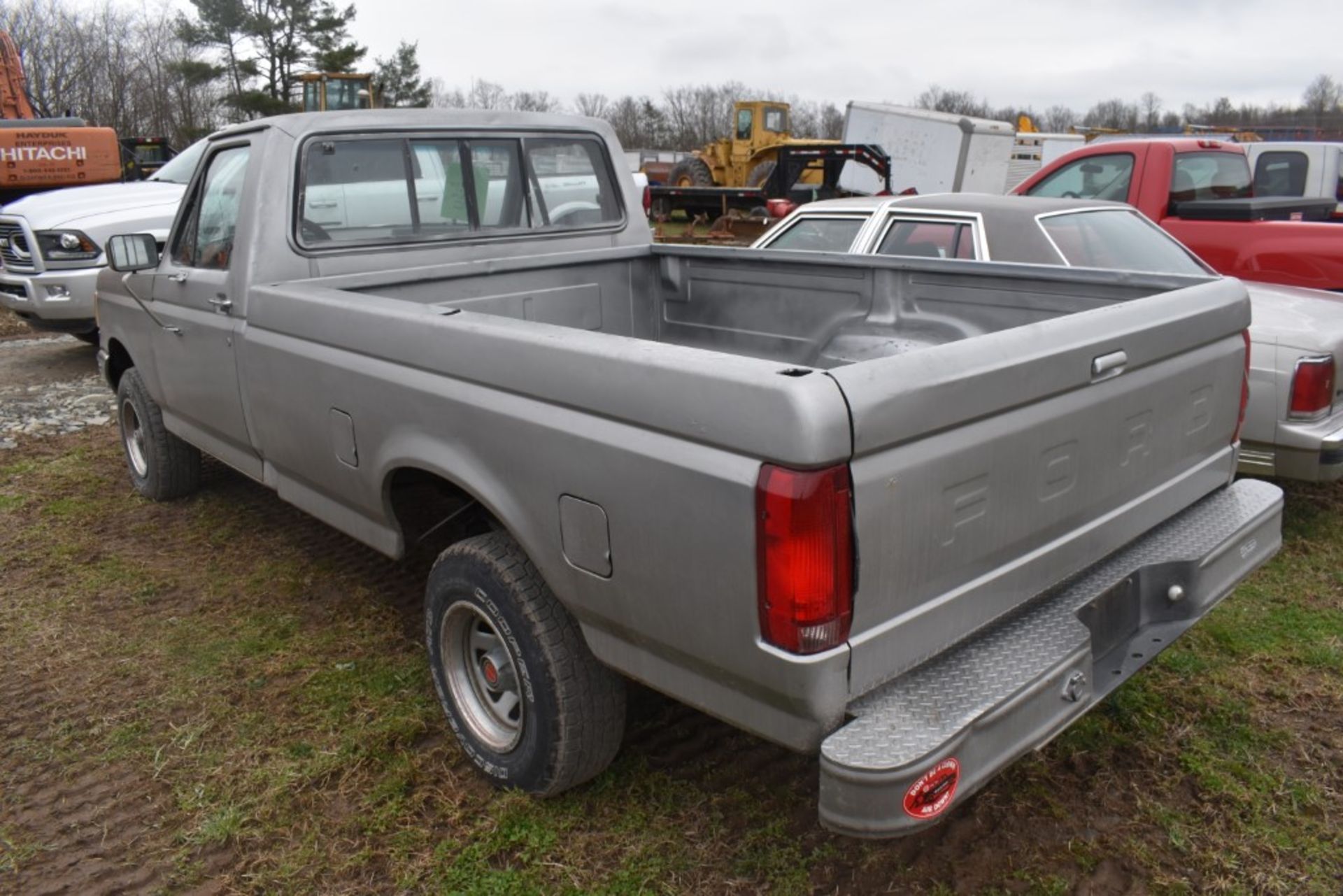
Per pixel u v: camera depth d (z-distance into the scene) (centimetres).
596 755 278
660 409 216
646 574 227
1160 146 696
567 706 269
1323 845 273
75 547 492
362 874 271
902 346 389
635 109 7075
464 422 270
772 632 202
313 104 2402
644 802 294
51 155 1220
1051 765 308
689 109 7088
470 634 304
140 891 266
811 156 1967
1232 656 372
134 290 477
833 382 193
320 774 311
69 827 291
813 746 210
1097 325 251
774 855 271
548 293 443
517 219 443
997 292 362
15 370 927
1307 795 293
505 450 258
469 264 413
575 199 464
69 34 4119
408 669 373
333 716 342
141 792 305
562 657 267
